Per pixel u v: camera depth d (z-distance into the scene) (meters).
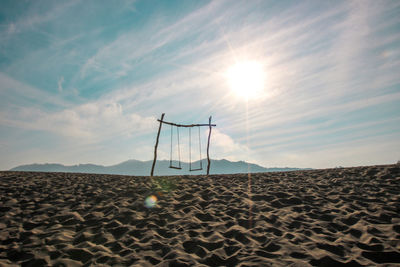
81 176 11.73
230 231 4.53
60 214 5.61
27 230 4.72
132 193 7.54
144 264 3.33
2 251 3.81
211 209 6.00
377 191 6.95
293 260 3.28
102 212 5.80
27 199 6.75
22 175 10.74
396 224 4.43
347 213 5.29
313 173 10.69
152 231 4.60
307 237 4.08
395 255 3.35
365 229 4.33
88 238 4.31
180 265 3.23
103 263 3.37
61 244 4.03
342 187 7.70
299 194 7.05
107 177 11.56
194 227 4.81
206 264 3.33
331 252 3.53
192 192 7.84
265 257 3.43
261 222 4.97
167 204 6.41
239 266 3.19
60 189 8.10
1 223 5.00
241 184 8.98
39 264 3.37
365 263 3.17
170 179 10.40
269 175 11.09
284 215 5.35
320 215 5.25
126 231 4.63
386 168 9.54
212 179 10.30
